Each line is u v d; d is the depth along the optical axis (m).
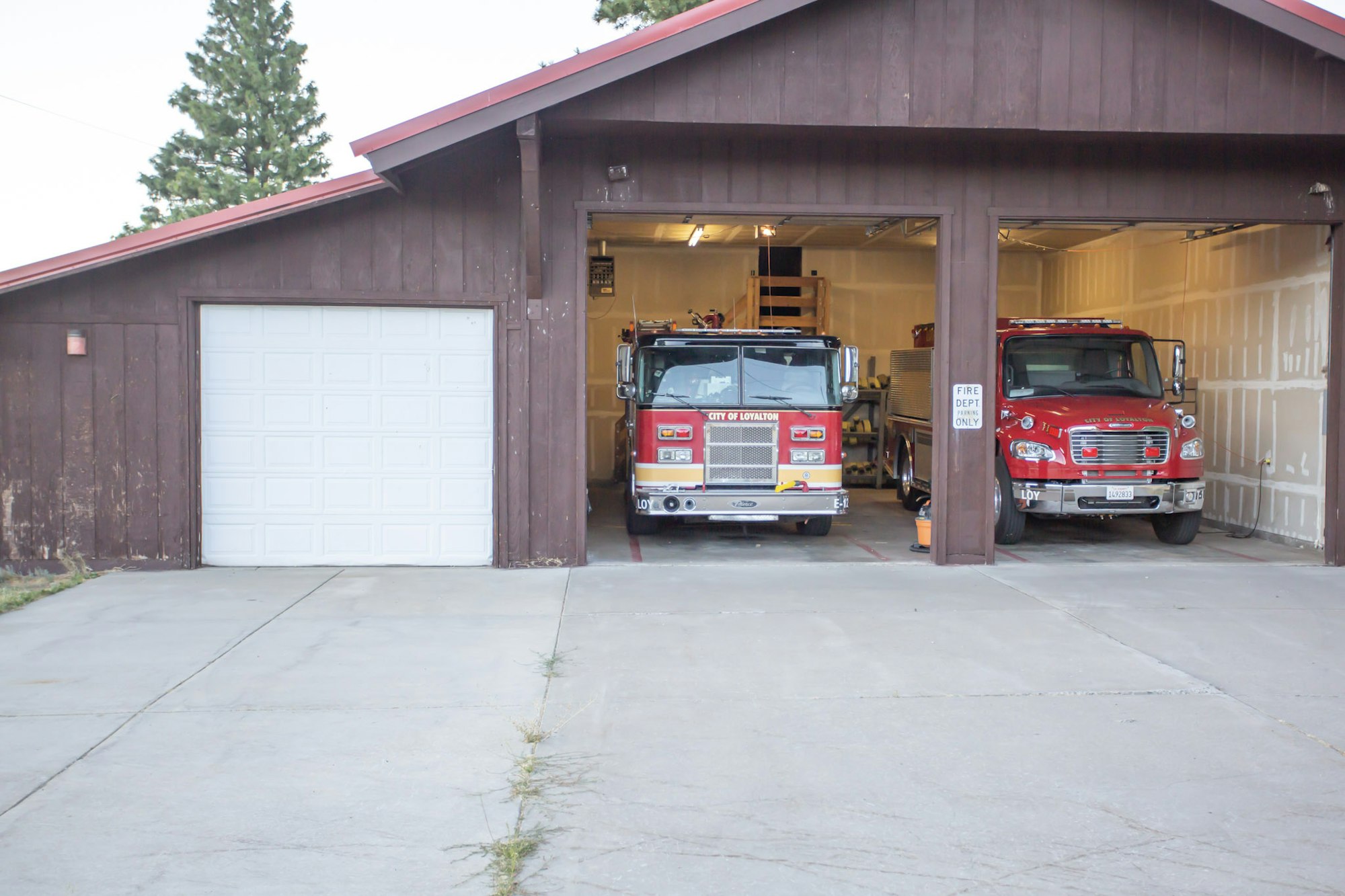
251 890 3.59
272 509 9.49
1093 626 7.34
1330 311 9.77
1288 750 4.93
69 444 9.19
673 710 5.47
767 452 10.83
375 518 9.56
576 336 9.36
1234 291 12.25
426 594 8.37
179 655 6.53
